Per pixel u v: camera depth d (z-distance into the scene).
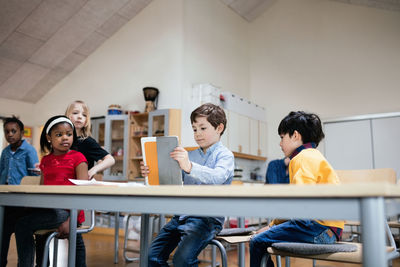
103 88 6.39
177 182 1.30
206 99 5.41
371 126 5.75
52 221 1.68
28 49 6.04
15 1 5.21
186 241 1.33
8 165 3.20
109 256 3.54
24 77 6.57
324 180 1.24
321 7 6.71
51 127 1.80
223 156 1.53
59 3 5.42
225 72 6.50
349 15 6.42
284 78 6.93
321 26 6.67
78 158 1.84
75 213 1.63
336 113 6.29
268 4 7.18
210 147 1.61
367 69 6.12
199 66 5.86
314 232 1.25
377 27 6.14
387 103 5.87
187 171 1.30
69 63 6.62
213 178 1.34
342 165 5.93
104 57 6.45
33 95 7.07
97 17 5.88
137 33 6.10
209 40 6.17
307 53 6.75
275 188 0.77
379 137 5.65
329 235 1.29
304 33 6.83
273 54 7.12
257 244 1.33
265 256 1.29
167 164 1.31
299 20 6.92
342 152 5.96
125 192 0.97
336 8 6.55
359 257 1.08
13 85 6.67
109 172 5.64
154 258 1.49
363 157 5.75
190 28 5.77
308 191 0.73
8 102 6.89
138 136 5.53
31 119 7.21
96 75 6.51
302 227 1.26
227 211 0.84
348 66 6.31
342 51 6.40
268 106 7.03
